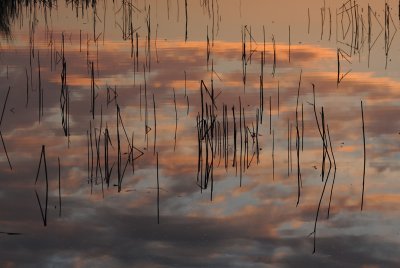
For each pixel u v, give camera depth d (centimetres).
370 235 1066
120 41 2428
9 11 2914
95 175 1305
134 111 1680
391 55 2230
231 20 2767
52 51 2278
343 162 1364
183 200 1196
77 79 1964
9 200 1196
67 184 1263
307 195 1216
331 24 2634
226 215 1135
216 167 1345
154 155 1403
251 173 1316
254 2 3083
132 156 1352
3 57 2206
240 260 988
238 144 1457
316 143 1466
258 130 1538
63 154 1410
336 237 1059
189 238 1056
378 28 2586
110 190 1236
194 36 2512
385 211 1152
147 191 1234
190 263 980
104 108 1702
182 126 1570
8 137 1511
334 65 2114
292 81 1936
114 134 1520
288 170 1328
